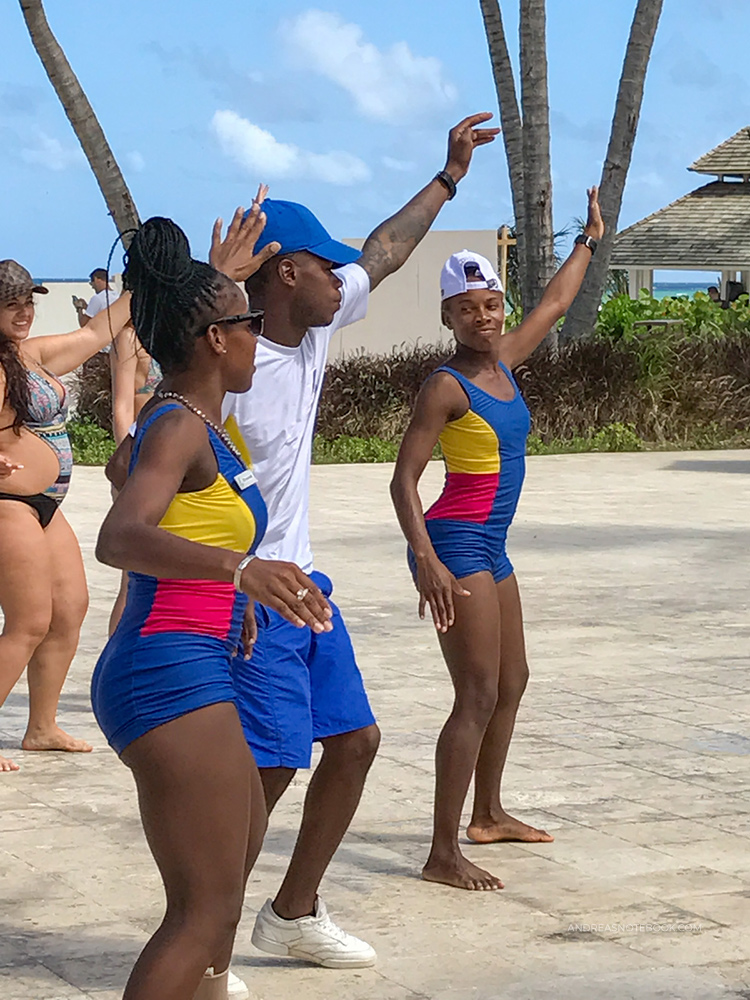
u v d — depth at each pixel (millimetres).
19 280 6551
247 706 4238
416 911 5031
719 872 5430
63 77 21438
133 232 3557
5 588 6777
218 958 3680
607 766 6824
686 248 40062
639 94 24250
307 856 4520
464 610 5289
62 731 7250
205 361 3480
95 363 23766
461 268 5363
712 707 7961
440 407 5270
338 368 23859
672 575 12195
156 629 3389
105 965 4547
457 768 5277
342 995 4332
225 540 3420
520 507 16469
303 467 4469
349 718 4430
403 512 5234
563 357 24359
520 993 4348
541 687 8414
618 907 5070
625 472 20219
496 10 24031
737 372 25047
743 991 4367
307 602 3184
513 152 24312
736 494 17672
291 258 4348
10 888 5238
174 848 3398
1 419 6730
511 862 5539
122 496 3291
